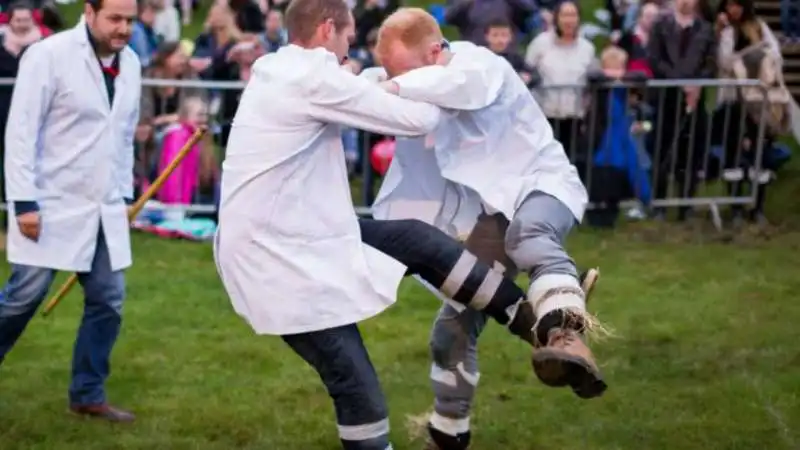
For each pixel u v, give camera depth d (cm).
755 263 986
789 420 645
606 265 972
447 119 488
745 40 1145
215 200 1069
